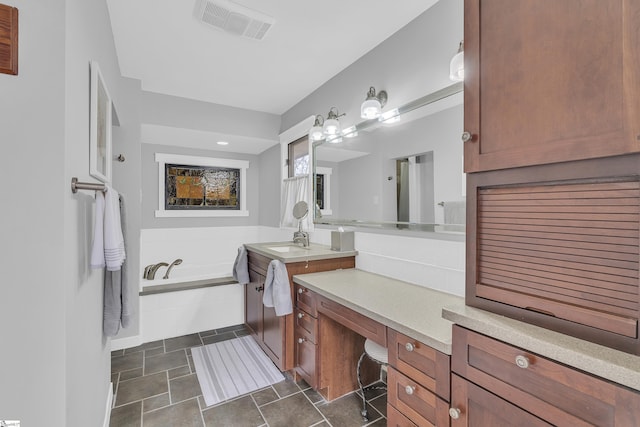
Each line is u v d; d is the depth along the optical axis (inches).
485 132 33.4
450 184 61.1
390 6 65.9
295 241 109.0
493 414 31.2
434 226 64.4
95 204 48.0
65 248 32.5
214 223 151.1
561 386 25.8
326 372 71.5
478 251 35.1
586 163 26.0
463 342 34.5
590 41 25.3
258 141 135.7
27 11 31.0
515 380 29.1
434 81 65.3
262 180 157.8
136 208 104.5
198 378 83.0
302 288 76.9
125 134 101.7
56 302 32.0
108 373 70.2
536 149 28.9
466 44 35.4
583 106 25.8
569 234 27.4
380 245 79.7
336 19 70.2
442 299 58.2
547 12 28.1
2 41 27.5
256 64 91.6
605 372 23.2
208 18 69.4
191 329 115.0
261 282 98.6
